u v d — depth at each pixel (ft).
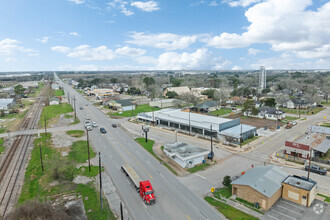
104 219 84.94
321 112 320.70
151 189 97.76
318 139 166.50
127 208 92.07
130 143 180.65
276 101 378.53
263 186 94.94
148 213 88.58
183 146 155.84
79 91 652.07
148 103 408.26
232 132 182.91
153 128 232.73
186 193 103.55
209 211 89.45
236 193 101.76
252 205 93.20
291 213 87.40
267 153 156.04
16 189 110.93
